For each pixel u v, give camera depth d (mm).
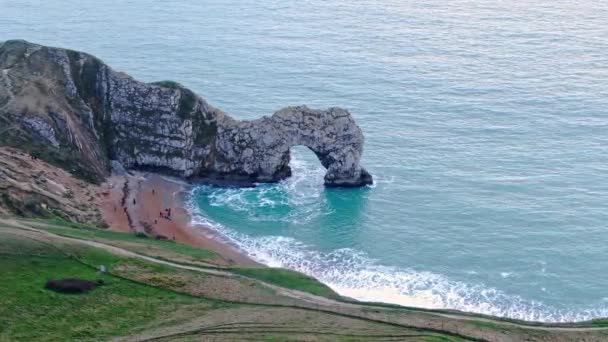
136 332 78750
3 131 133625
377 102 192000
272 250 123188
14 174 122625
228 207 139000
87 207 126562
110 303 84938
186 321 81938
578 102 187500
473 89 199625
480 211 134375
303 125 146875
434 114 182500
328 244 125312
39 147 134500
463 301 107375
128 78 151125
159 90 149000
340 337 79312
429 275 114938
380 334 80938
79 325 79625
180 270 96812
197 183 148125
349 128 145250
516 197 139250
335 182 146500
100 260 95312
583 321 95000
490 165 153375
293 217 135125
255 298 89875
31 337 76375
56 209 119438
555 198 138375
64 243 97438
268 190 146500
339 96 197375
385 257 120812
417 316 88500
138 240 109875
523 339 84125
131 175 147000
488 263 117938
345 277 114188
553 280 112938
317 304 89500
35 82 145375
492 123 175625
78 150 139250
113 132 150875
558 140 165000
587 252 120188
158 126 148500
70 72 151125
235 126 149500
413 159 157500
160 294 88750
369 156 159250
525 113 181250
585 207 134625
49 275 89125
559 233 126062
